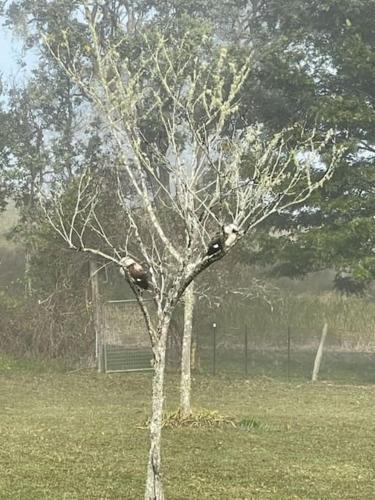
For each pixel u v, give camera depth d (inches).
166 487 367.2
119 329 904.3
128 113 370.9
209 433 511.2
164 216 740.0
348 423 576.1
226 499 348.2
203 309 909.8
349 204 901.2
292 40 974.4
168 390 775.7
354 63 920.9
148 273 358.0
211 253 304.3
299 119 944.9
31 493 350.9
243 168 537.6
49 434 501.7
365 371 930.1
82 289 922.1
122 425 543.5
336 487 377.4
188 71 695.7
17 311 936.3
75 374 872.9
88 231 860.6
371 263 878.4
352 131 948.0
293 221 999.6
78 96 1203.9
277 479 390.3
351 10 951.0
